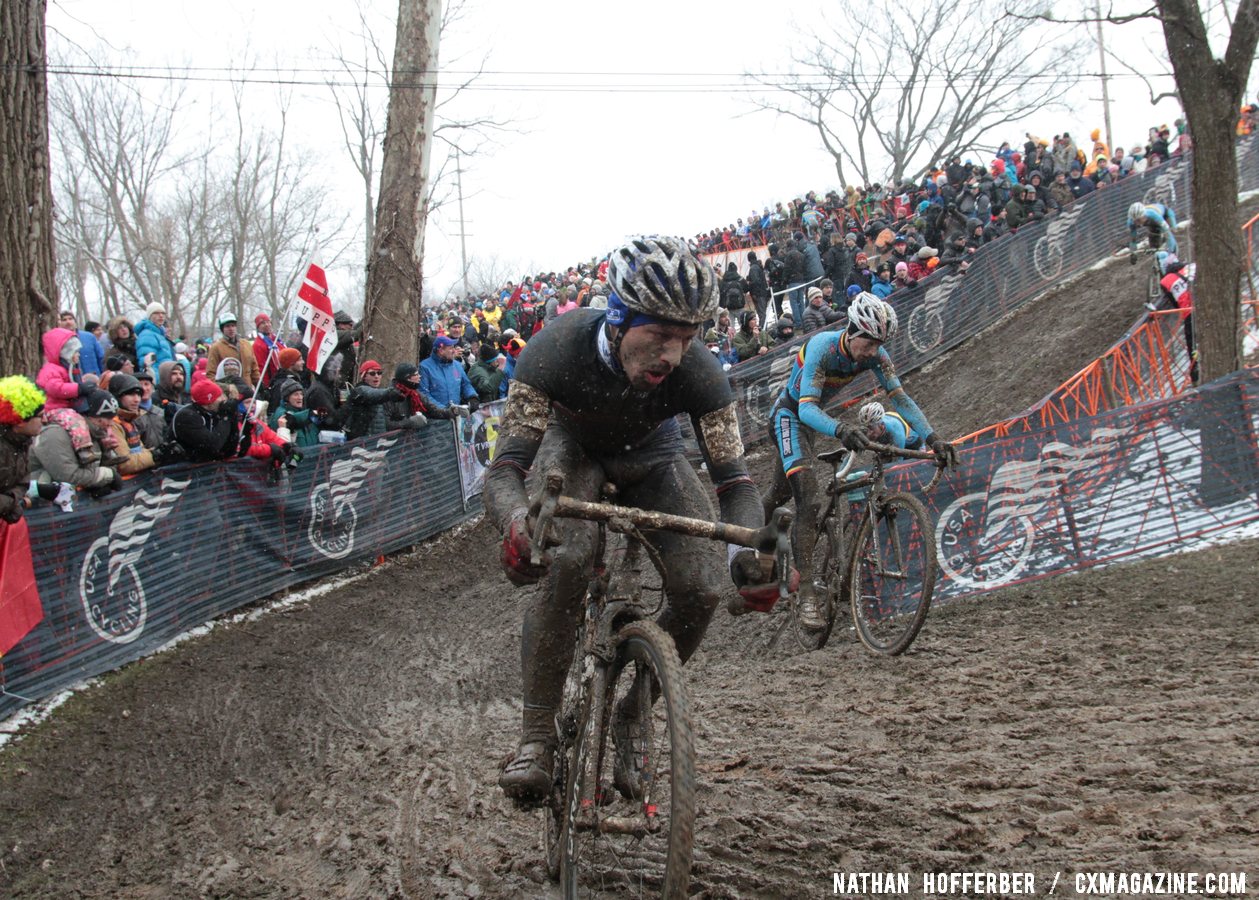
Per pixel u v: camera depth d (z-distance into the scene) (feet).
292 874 10.11
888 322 14.64
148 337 24.80
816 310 40.06
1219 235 21.53
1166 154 56.80
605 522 7.02
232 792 12.57
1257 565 15.97
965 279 42.04
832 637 16.70
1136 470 17.79
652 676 7.32
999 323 42.68
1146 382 27.48
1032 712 11.30
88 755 13.88
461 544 27.66
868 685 13.42
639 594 7.93
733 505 8.21
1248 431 17.79
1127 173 55.72
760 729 12.21
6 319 18.84
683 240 7.42
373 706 15.76
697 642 8.41
